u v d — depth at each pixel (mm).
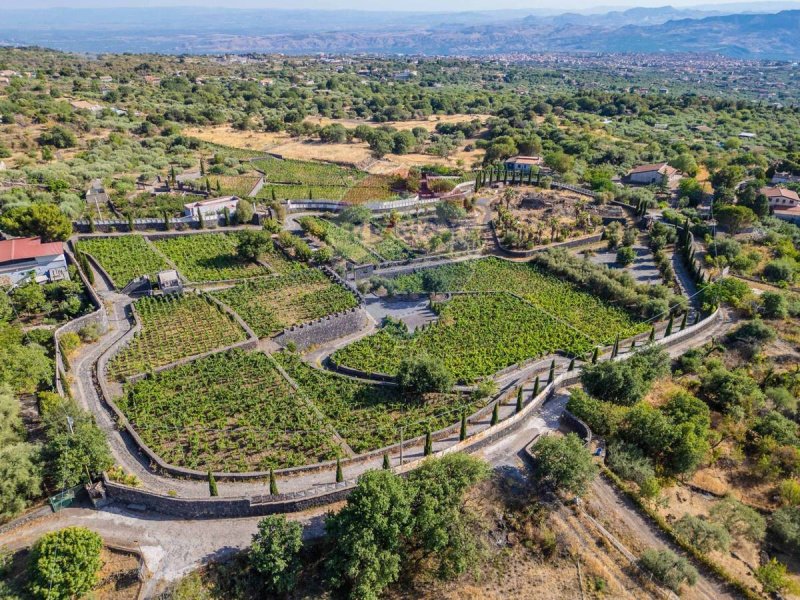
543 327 97312
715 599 50781
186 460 61344
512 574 51406
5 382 64125
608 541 55031
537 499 58469
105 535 51594
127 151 171375
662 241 127938
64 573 43625
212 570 48531
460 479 53344
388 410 73375
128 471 59188
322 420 69438
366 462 62594
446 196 153625
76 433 56125
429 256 122625
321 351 89750
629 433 67312
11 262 91250
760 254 126062
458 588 50125
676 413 70000
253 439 65188
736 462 68812
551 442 59000
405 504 49312
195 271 106875
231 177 165375
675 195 169125
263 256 115750
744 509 59250
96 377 74562
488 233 135500
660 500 60531
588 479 57031
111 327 87188
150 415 68438
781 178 181375
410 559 52312
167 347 82750
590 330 97062
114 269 103938
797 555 57562
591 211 145750
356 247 124750
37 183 137875
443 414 71750
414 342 91375
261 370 78812
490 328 96500
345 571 47688
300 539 48875
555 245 129125
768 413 74625
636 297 104000
